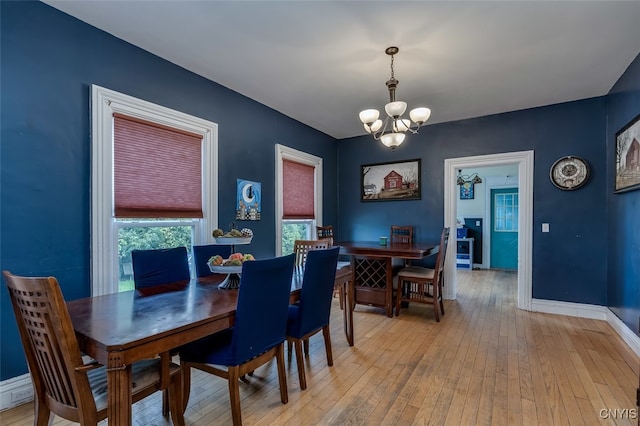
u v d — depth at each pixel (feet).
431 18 7.16
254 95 11.78
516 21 7.25
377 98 12.02
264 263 5.68
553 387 6.99
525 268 12.97
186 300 6.07
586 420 5.87
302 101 12.38
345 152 17.74
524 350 8.96
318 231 15.61
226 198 11.03
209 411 6.29
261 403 6.50
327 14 7.06
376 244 14.32
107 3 6.74
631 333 9.18
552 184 12.55
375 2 6.66
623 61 9.13
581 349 9.00
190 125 9.80
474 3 6.65
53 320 4.00
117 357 3.93
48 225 6.84
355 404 6.44
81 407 4.08
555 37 7.90
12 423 5.87
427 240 15.31
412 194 15.71
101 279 7.59
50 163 6.87
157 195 8.92
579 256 12.07
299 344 7.05
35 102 6.67
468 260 22.77
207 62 9.30
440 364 8.14
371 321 11.66
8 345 6.35
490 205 23.47
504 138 13.55
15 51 6.41
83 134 7.41
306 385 7.14
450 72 9.82
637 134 8.78
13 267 6.38
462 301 14.39
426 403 6.45
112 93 7.88
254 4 6.75
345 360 8.43
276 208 13.26
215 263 6.92
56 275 6.94
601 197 11.71
